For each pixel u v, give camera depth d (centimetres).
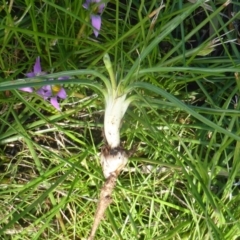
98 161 25
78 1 24
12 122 26
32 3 23
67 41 25
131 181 26
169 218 26
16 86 18
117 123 20
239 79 25
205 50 24
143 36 23
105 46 25
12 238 26
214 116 26
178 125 26
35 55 25
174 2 26
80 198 26
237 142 25
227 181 26
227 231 26
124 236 26
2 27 22
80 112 26
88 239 24
